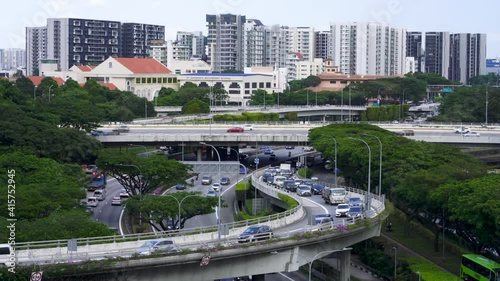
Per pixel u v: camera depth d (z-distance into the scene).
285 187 169.88
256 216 160.88
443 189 135.62
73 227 113.38
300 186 164.12
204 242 101.75
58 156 188.00
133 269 90.62
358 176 178.62
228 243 100.81
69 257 90.50
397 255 136.50
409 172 158.62
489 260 118.38
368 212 126.25
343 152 182.00
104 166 169.75
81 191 142.75
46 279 84.62
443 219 138.25
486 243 124.00
